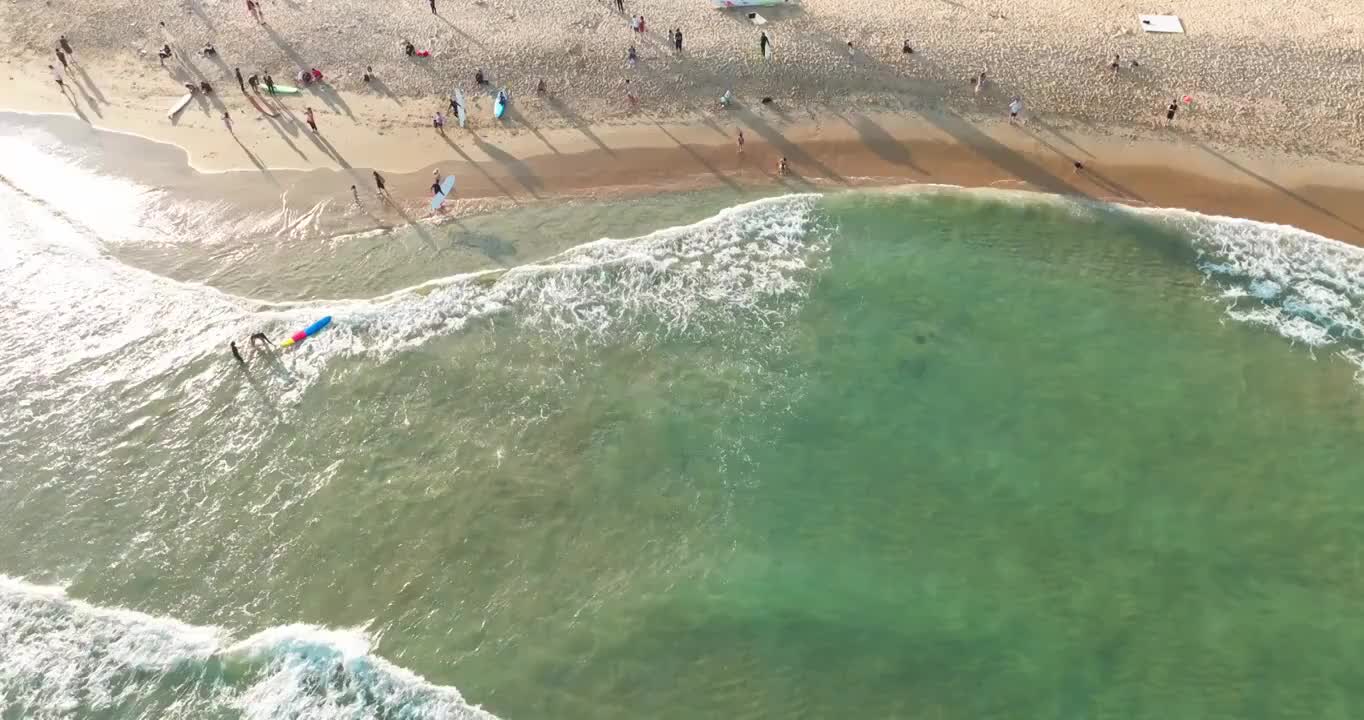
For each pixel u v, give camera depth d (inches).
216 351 1338.6
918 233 1508.4
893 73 1766.7
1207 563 1080.8
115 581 1090.1
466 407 1269.7
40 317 1386.6
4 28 1939.0
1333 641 1008.2
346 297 1423.5
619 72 1787.6
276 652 1019.3
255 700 985.5
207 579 1090.1
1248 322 1350.9
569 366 1322.6
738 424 1247.5
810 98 1739.7
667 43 1840.6
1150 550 1095.6
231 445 1227.2
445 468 1198.9
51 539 1131.3
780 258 1476.4
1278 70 1720.0
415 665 1012.5
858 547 1112.2
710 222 1534.2
